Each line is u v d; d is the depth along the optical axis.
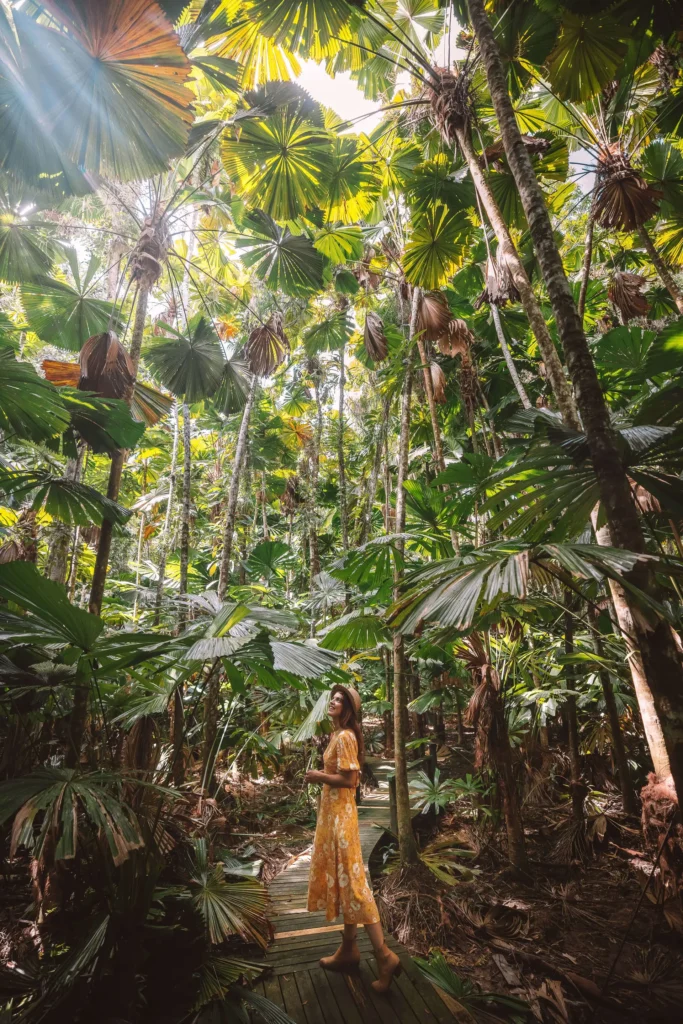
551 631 5.04
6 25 2.24
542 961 2.68
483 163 3.75
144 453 8.74
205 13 3.18
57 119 2.61
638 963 2.70
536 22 3.24
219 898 2.46
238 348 5.36
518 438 2.45
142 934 1.99
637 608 1.71
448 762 6.71
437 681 5.68
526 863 3.72
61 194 3.03
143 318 3.55
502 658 4.32
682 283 5.86
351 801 2.49
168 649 2.15
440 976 2.46
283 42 3.42
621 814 4.37
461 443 6.93
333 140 4.39
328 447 9.91
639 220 3.57
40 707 2.68
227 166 4.43
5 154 2.76
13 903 2.68
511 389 6.43
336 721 2.68
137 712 2.74
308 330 7.46
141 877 2.02
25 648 2.67
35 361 6.36
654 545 2.93
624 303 4.71
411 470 7.65
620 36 3.11
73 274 3.93
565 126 4.57
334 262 6.07
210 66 3.46
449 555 4.41
